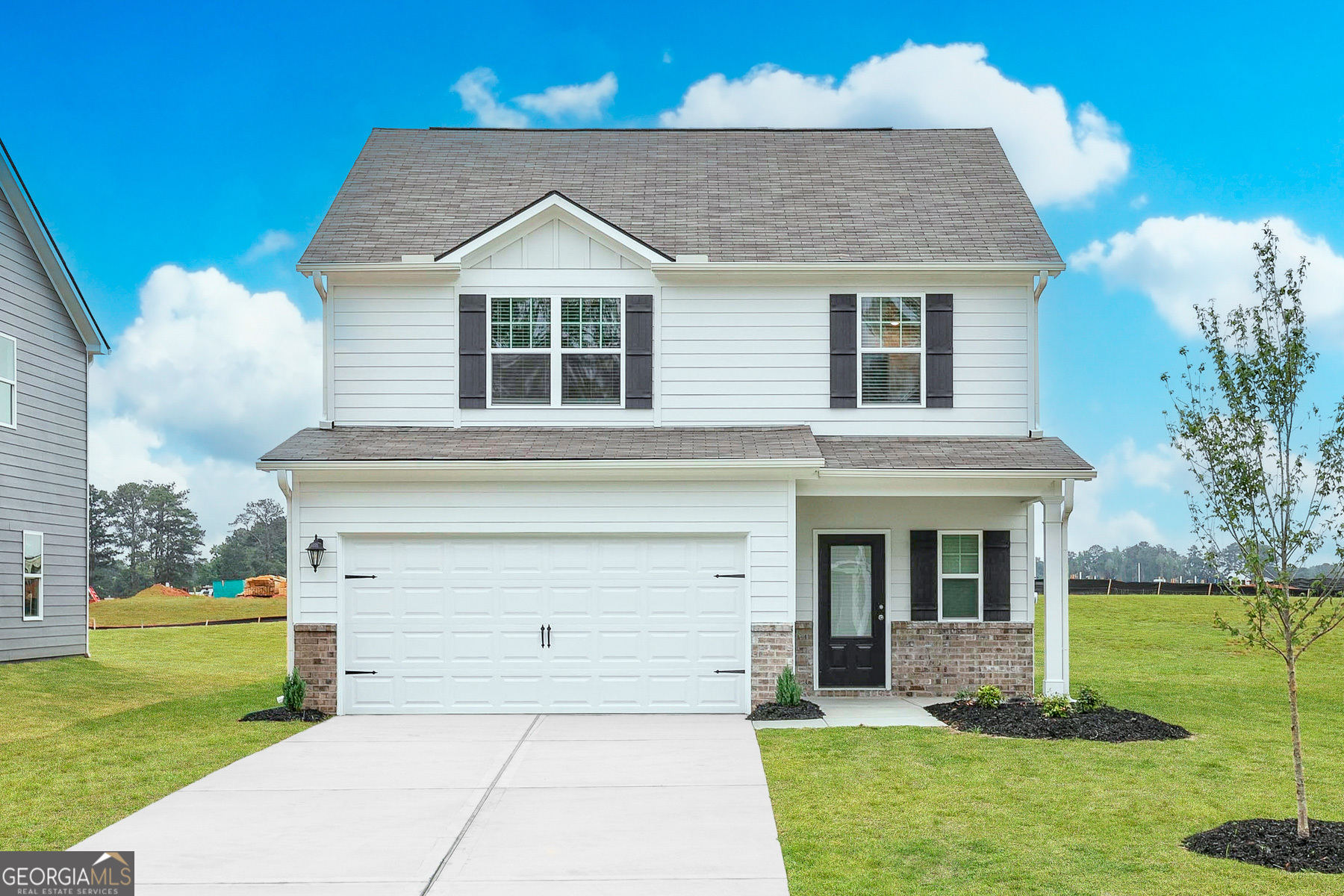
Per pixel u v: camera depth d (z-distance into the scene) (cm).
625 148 2086
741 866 792
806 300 1692
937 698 1666
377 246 1717
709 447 1552
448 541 1531
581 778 1090
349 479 1525
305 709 1509
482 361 1677
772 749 1221
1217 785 1020
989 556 1683
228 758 1205
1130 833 862
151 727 1420
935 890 735
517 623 1528
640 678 1520
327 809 970
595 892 738
